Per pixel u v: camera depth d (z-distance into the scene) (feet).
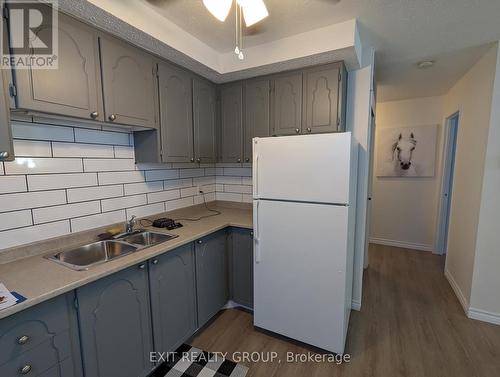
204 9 5.09
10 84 3.67
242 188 9.30
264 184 6.16
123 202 6.54
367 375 5.45
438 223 12.23
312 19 5.55
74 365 3.94
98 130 5.86
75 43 4.40
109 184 6.17
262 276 6.51
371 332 6.83
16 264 4.38
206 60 6.75
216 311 7.30
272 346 6.32
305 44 6.10
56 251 5.05
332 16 5.44
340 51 5.85
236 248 7.57
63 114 4.31
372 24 5.80
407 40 6.62
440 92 11.41
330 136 5.37
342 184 5.36
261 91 7.54
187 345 6.36
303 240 5.87
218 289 7.34
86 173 5.68
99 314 4.21
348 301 6.75
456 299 8.45
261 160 6.12
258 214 6.34
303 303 6.06
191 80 7.20
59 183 5.21
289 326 6.31
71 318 3.85
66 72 4.30
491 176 6.82
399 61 7.99
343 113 6.89
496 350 6.13
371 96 7.41
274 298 6.42
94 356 4.17
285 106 7.20
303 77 6.89
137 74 5.58
